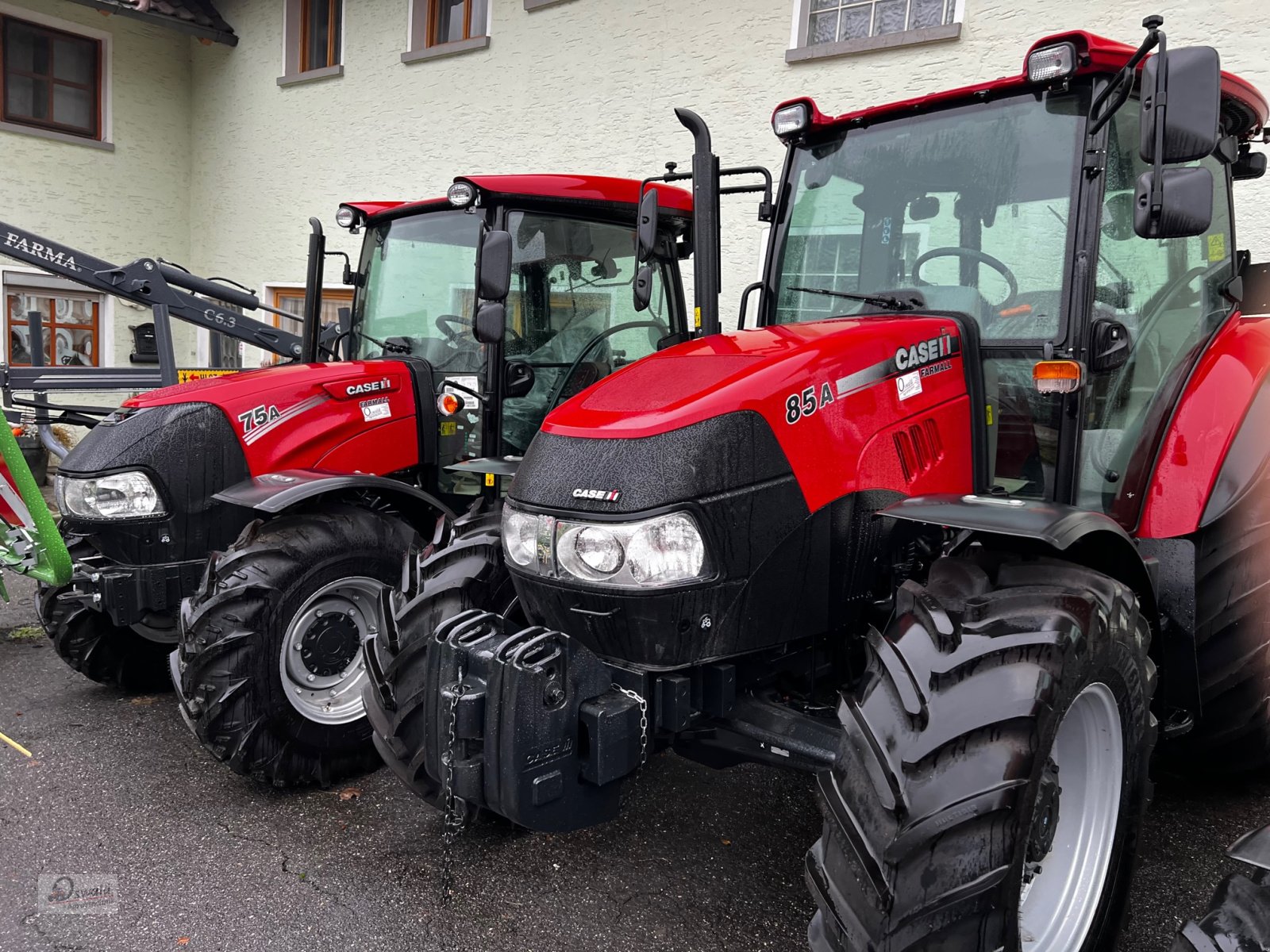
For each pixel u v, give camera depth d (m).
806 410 2.25
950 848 1.69
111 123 11.80
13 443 3.37
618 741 2.14
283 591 3.21
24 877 2.71
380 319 4.34
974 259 2.67
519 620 2.72
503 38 9.05
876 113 2.84
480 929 2.48
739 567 2.15
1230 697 2.84
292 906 2.57
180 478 3.59
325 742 3.32
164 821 3.06
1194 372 2.87
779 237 3.07
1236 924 1.52
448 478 4.20
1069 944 2.07
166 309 5.07
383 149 10.30
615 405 2.29
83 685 4.32
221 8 11.92
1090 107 2.50
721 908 2.58
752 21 7.33
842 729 1.93
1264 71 5.24
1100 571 2.31
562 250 4.12
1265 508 2.76
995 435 2.66
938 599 2.00
